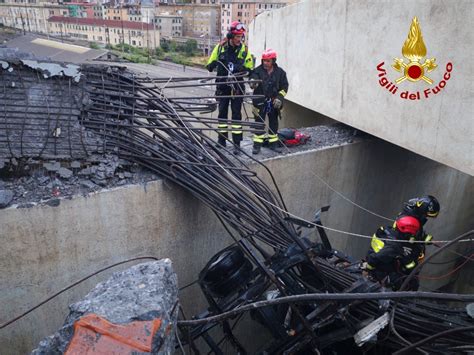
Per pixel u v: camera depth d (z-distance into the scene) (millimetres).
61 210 4328
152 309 2473
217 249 5836
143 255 5059
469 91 4625
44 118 4621
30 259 4316
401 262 4586
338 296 2934
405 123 5605
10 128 4473
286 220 4848
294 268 4875
